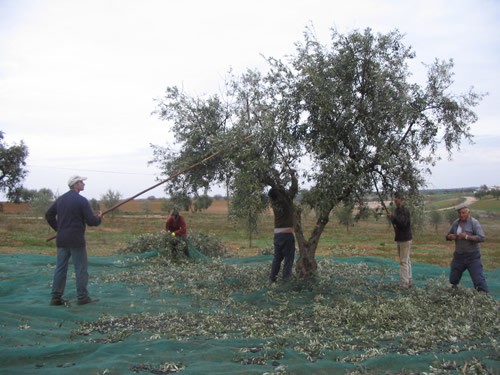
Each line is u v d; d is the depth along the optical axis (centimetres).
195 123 1282
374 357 505
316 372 475
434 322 673
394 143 909
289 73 905
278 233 996
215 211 7469
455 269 960
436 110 942
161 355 527
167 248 1470
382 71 877
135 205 8662
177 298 882
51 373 465
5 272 1198
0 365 493
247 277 1073
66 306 789
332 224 5062
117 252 1806
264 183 948
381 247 2419
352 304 757
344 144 905
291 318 734
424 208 970
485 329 619
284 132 885
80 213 812
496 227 4322
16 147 3503
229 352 535
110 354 530
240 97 1205
